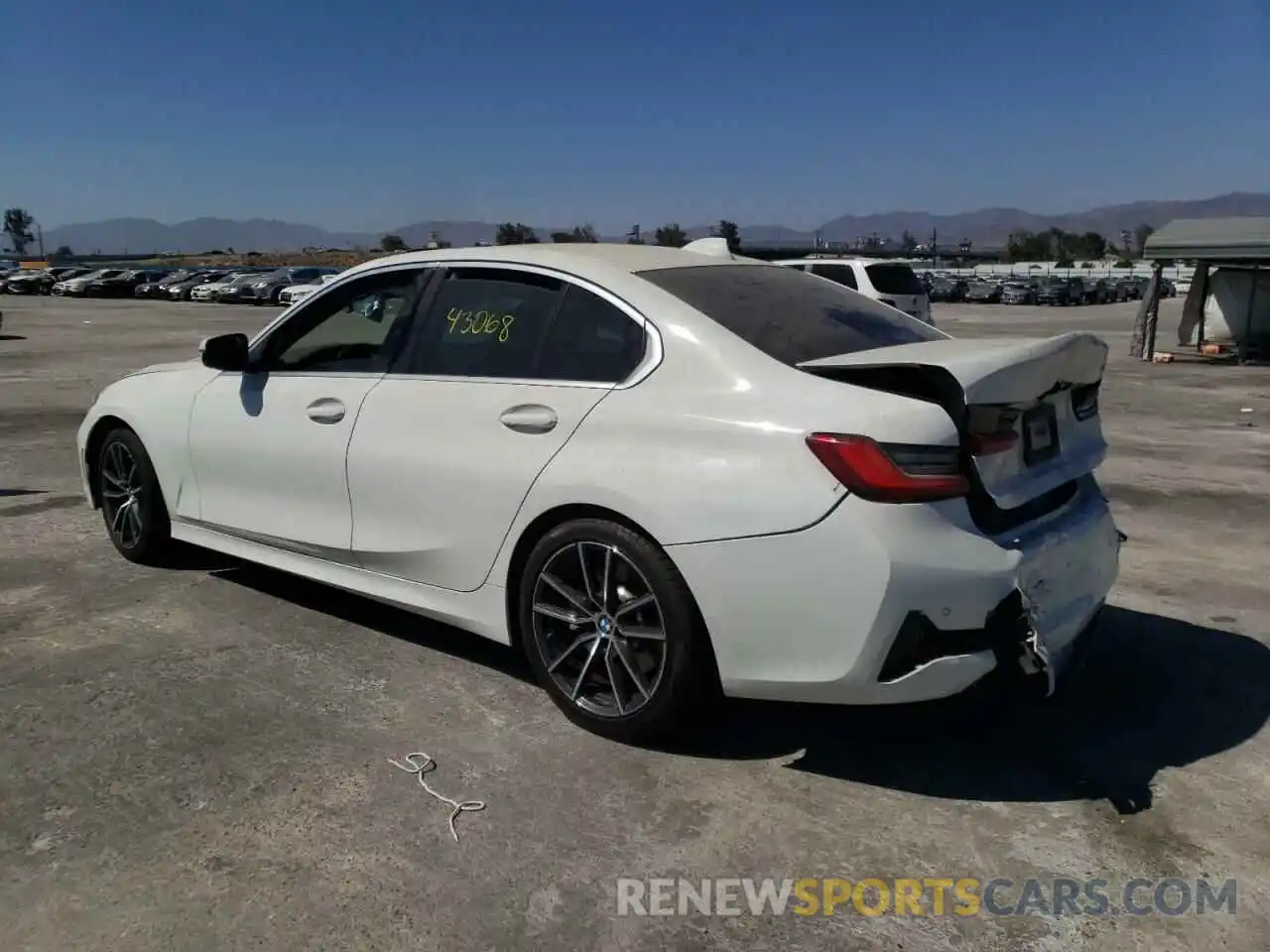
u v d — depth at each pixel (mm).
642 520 3244
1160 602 5051
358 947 2484
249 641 4363
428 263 4180
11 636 4387
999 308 48438
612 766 3355
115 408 5234
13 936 2502
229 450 4648
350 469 4129
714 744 3512
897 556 2904
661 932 2561
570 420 3484
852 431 2965
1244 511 7098
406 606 4082
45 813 3031
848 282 14977
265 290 42156
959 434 3033
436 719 3664
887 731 3619
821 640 3020
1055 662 3240
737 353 3311
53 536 5969
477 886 2725
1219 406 13211
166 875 2748
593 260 3801
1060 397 3553
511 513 3615
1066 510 3500
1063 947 2529
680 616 3234
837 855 2891
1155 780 3305
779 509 3021
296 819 3018
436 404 3885
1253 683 4059
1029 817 3088
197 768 3301
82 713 3670
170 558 5387
